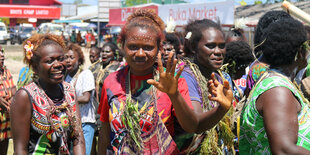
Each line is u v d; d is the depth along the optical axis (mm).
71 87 3029
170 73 2117
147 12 2525
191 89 2742
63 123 2830
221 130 2842
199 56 3111
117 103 2504
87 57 22938
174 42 4586
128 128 2418
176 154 2441
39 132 2764
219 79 3209
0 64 5035
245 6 17656
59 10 46188
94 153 5465
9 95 5051
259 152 2164
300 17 2611
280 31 2115
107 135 2711
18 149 2701
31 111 2742
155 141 2424
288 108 1946
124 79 2564
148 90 2504
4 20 47000
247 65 3906
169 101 2471
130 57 2424
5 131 4906
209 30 3078
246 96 2840
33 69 2859
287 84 2025
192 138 2660
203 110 2775
